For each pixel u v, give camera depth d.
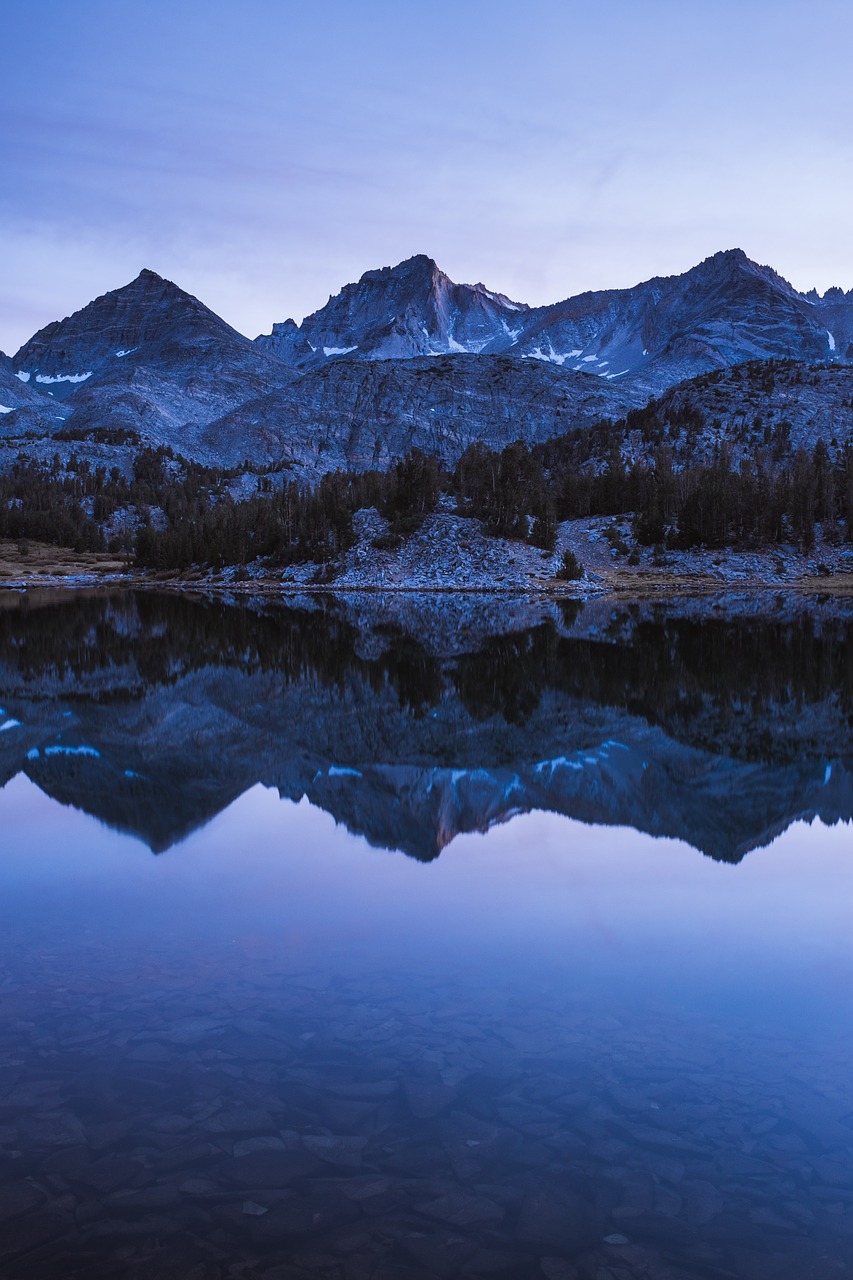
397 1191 6.69
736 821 18.20
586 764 23.84
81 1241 6.22
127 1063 8.43
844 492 178.25
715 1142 7.21
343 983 10.21
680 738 27.31
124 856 15.59
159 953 11.09
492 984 10.13
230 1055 8.55
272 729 29.00
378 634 69.56
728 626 74.75
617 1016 9.38
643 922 12.17
